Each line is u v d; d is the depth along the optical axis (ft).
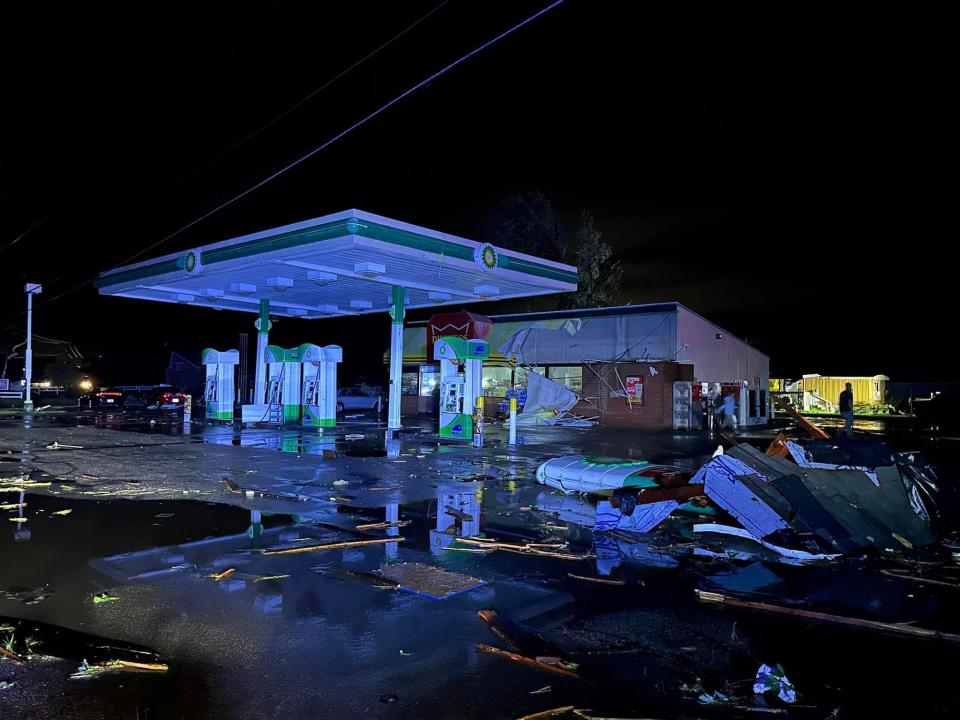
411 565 20.33
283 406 77.56
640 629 15.62
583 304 128.98
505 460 46.21
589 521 27.30
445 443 57.77
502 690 12.50
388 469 40.86
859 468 27.43
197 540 23.27
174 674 13.00
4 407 116.88
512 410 58.03
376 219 51.01
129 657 13.52
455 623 15.76
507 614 16.44
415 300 83.87
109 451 49.01
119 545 22.49
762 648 14.65
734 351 100.07
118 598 17.25
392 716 11.53
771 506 23.94
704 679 13.12
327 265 59.93
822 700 12.33
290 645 14.40
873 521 24.61
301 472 39.06
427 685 12.64
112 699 11.99
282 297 83.71
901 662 13.98
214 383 81.25
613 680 13.01
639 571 20.34
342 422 83.56
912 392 149.28
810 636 15.35
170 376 178.70
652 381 79.92
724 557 21.93
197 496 31.37
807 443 28.50
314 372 73.72
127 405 119.14
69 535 23.84
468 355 59.26
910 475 28.22
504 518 27.66
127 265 74.38
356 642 14.60
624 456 49.65
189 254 64.69
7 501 29.96
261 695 12.19
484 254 60.70
